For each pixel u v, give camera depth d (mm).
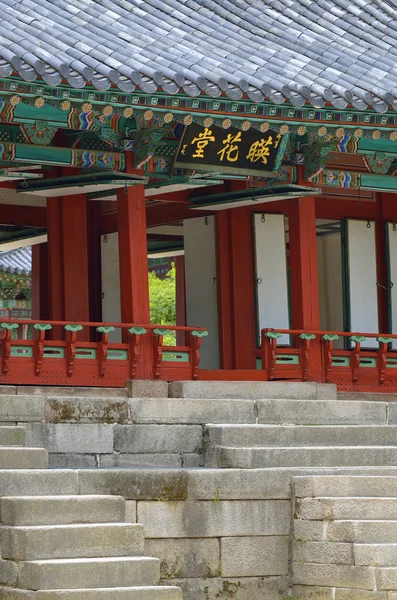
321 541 17781
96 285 27391
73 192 23516
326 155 24516
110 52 20828
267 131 23406
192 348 23406
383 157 25328
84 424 20109
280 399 21844
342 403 22031
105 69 19922
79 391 21906
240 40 23531
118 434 20375
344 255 26953
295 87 21672
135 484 17625
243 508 18219
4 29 20594
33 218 28359
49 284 24547
